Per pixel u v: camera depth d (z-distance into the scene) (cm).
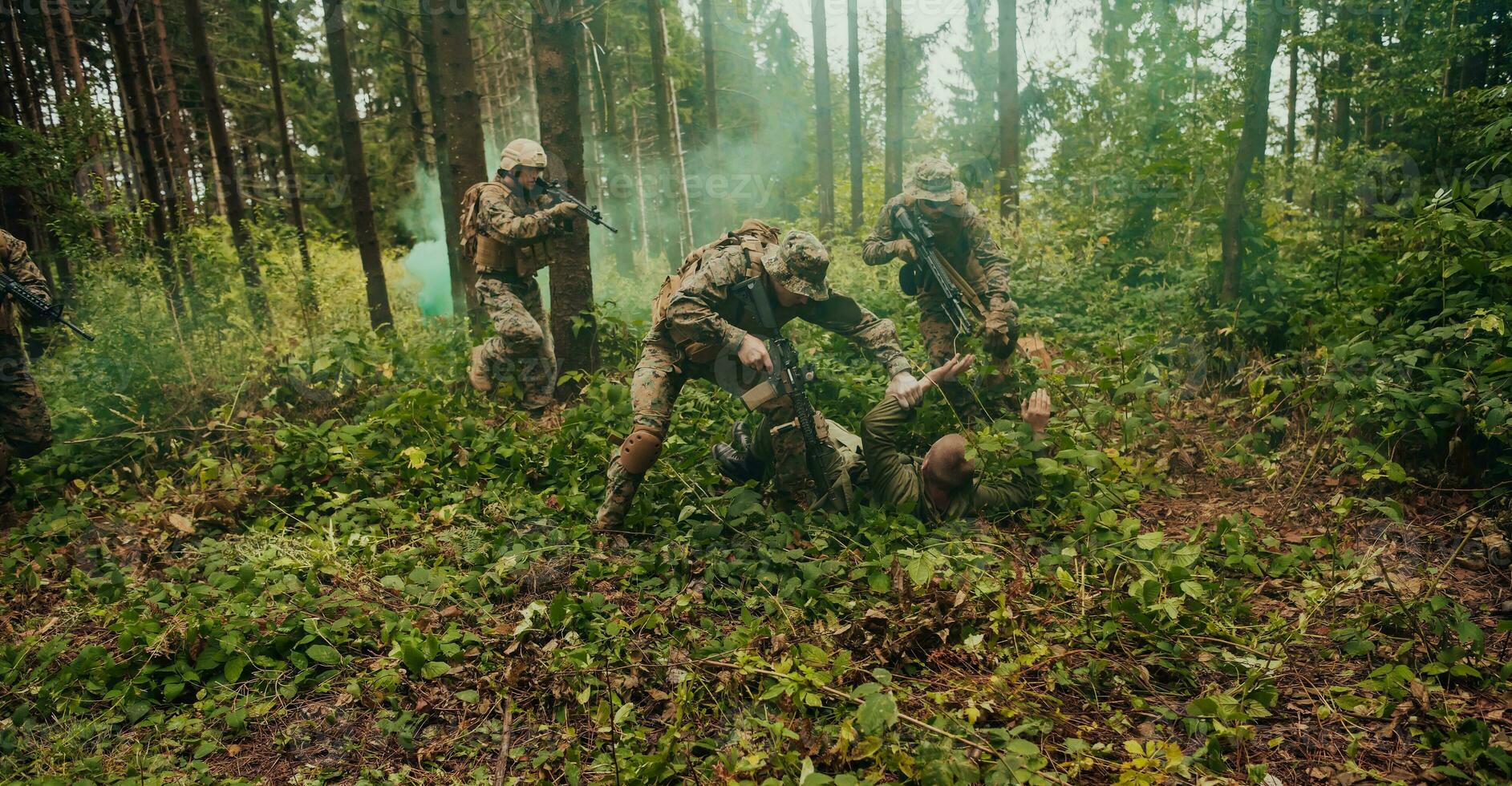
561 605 322
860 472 448
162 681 320
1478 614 326
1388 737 265
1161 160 768
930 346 541
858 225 1584
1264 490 450
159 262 866
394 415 509
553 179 629
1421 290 463
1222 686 291
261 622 341
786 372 421
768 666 289
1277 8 596
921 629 312
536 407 607
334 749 289
